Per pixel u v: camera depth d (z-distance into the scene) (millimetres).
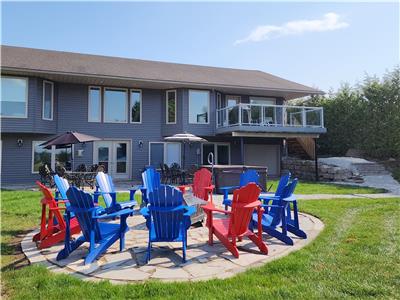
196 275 3986
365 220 6891
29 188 13852
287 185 5676
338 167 17406
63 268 4285
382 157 21281
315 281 3652
